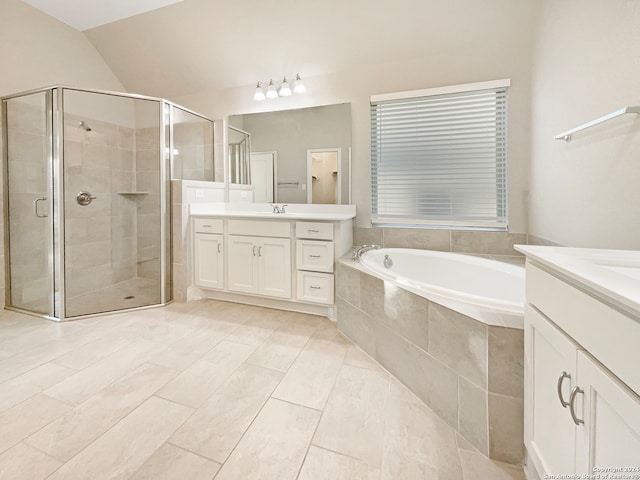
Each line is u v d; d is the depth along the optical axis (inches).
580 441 29.1
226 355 77.0
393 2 95.0
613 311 24.8
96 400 58.6
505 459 45.7
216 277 114.3
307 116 121.5
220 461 45.1
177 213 114.6
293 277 103.1
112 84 142.0
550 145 81.4
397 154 112.0
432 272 100.7
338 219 95.6
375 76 111.8
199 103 139.3
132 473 42.9
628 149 51.3
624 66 52.0
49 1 108.3
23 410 55.4
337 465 44.8
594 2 60.8
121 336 87.0
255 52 118.5
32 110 100.8
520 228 99.2
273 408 57.2
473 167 104.3
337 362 74.4
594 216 61.0
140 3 109.7
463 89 100.4
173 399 59.4
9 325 94.2
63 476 42.1
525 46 94.0
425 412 56.9
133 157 117.7
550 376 35.5
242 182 132.6
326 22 103.9
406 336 64.0
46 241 100.3
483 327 46.5
